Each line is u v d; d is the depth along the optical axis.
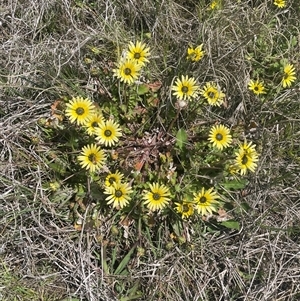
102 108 0.56
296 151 0.59
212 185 0.54
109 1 0.64
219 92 0.55
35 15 0.64
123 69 0.51
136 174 0.53
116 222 0.55
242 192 0.57
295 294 0.53
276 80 0.61
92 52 0.61
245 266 0.54
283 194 0.57
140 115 0.57
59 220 0.54
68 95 0.58
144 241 0.54
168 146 0.56
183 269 0.53
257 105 0.60
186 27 0.67
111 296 0.52
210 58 0.58
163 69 0.62
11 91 0.58
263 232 0.55
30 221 0.54
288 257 0.55
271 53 0.64
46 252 0.53
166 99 0.57
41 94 0.58
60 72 0.58
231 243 0.56
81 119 0.50
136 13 0.65
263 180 0.57
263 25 0.63
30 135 0.56
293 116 0.60
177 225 0.54
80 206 0.54
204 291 0.53
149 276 0.52
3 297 0.52
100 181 0.52
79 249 0.52
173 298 0.52
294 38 0.64
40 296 0.52
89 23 0.66
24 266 0.53
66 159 0.55
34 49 0.61
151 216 0.53
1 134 0.55
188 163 0.55
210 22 0.63
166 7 0.65
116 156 0.54
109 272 0.54
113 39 0.61
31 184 0.55
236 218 0.56
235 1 0.67
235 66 0.61
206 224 0.56
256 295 0.52
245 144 0.51
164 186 0.51
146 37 0.64
